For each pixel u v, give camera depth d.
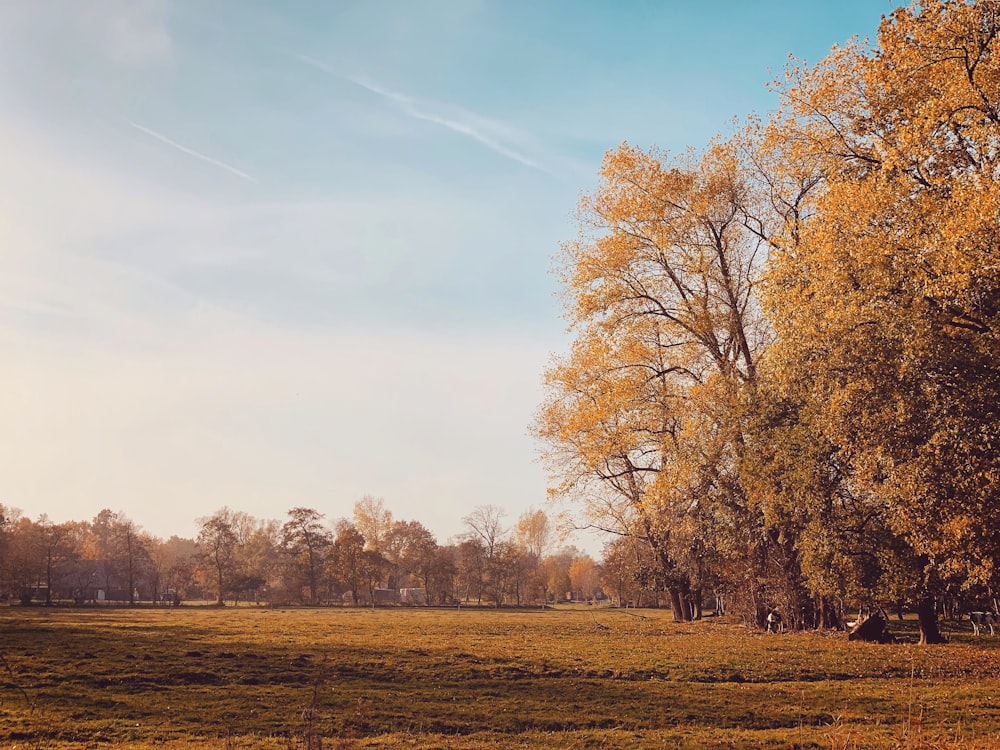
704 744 15.98
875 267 20.56
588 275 41.88
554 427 48.72
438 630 43.38
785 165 34.22
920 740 15.30
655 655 29.17
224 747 15.30
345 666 25.70
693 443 39.47
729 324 40.62
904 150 21.42
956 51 21.02
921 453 20.08
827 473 31.78
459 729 17.80
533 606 116.19
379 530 127.06
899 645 32.97
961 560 23.14
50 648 28.64
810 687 22.61
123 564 121.44
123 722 17.72
